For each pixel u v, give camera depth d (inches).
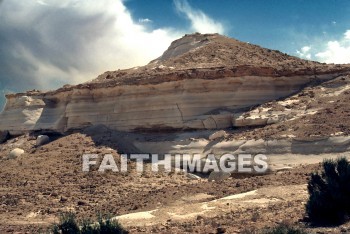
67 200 1247.5
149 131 1807.3
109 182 1393.9
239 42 2637.8
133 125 1838.1
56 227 647.8
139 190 1298.0
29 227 943.7
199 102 1765.5
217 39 2659.9
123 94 1909.4
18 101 2273.6
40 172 1555.1
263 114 1630.2
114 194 1272.1
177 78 1807.3
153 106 1819.6
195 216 880.9
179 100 1780.3
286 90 1784.0
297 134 1427.2
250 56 2378.2
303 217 737.6
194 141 1615.4
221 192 1093.1
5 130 2247.8
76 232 629.9
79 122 1988.2
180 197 1085.8
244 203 940.6
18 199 1280.8
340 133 1368.1
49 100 2219.5
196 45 2699.3
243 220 762.2
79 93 2037.4
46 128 2096.5
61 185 1398.9
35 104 2226.9
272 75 1784.0
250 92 1760.6
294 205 853.2
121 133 1833.2
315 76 1790.1
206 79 1784.0
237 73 1776.6
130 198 1177.4
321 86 1726.1
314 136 1385.3
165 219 879.7
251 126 1620.3
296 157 1348.4
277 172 1291.8
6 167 1688.0
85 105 2003.0
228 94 1768.0
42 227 925.2
